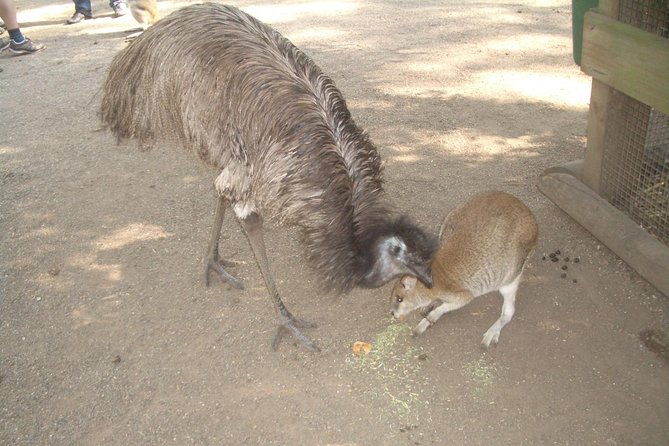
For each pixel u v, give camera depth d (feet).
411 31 16.78
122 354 8.64
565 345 8.49
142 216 10.73
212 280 9.61
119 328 8.96
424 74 14.33
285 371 8.39
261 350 8.64
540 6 18.20
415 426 7.73
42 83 14.65
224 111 7.77
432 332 8.79
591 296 9.07
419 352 8.54
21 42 16.10
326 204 7.61
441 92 13.60
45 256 10.05
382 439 7.62
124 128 8.89
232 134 7.79
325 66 14.82
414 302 8.61
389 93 13.62
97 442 7.72
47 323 9.05
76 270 9.81
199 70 7.86
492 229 8.25
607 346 8.44
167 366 8.48
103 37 17.22
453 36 16.29
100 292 9.47
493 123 12.49
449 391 8.07
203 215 10.73
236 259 9.95
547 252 9.73
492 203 8.45
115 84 8.78
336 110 7.89
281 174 7.60
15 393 8.22
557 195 10.24
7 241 10.32
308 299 9.30
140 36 8.61
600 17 9.26
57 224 10.61
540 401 7.91
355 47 15.81
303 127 7.56
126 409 8.02
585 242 9.84
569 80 13.84
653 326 8.62
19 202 11.05
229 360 8.54
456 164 11.44
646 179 9.66
